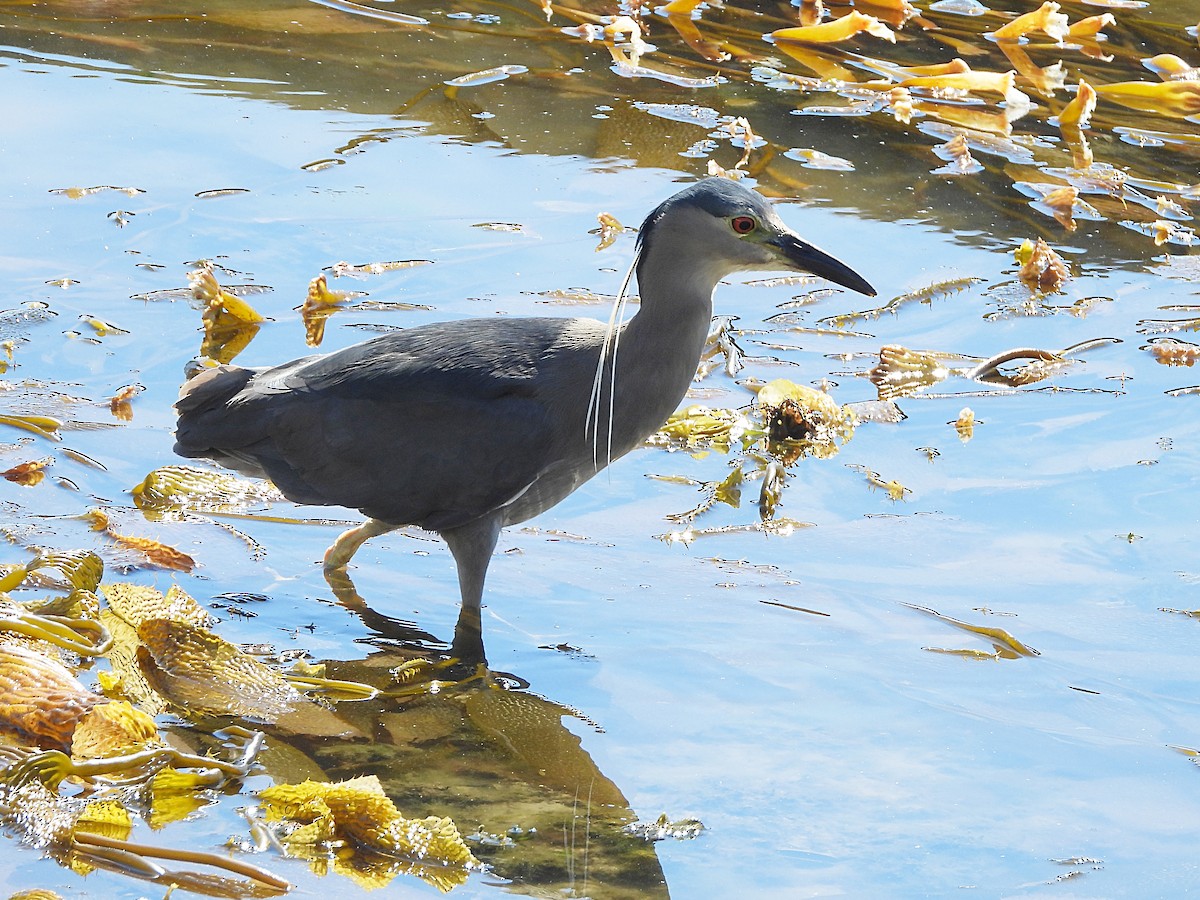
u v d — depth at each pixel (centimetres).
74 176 1488
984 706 843
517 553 1015
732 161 1623
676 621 930
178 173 1517
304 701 826
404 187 1525
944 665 884
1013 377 1272
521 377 970
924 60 1956
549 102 1745
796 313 1380
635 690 856
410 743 796
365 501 966
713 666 882
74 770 714
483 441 956
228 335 1245
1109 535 1030
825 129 1725
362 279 1344
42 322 1241
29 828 676
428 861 685
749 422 1198
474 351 979
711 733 814
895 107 1778
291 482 978
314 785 703
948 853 710
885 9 2111
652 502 1089
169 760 739
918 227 1512
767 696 852
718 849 709
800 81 1852
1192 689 859
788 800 752
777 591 966
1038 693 855
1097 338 1337
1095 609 941
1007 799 758
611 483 1120
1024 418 1209
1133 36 2086
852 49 1986
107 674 801
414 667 867
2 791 696
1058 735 815
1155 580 972
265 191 1498
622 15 2042
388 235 1428
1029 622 927
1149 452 1148
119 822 691
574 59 1881
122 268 1338
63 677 766
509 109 1720
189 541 994
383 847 690
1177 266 1471
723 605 948
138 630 843
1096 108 1845
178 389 1165
